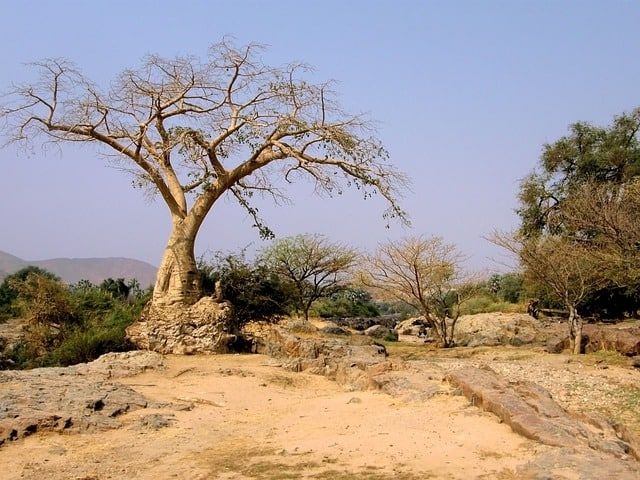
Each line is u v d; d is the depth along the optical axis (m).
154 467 7.39
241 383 12.97
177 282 17.80
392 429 8.49
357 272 29.61
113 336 17.70
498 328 27.03
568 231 26.39
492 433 8.00
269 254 32.53
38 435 8.67
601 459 6.71
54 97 17.64
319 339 17.16
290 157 18.23
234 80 18.33
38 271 31.86
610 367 16.92
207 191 18.27
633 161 32.62
